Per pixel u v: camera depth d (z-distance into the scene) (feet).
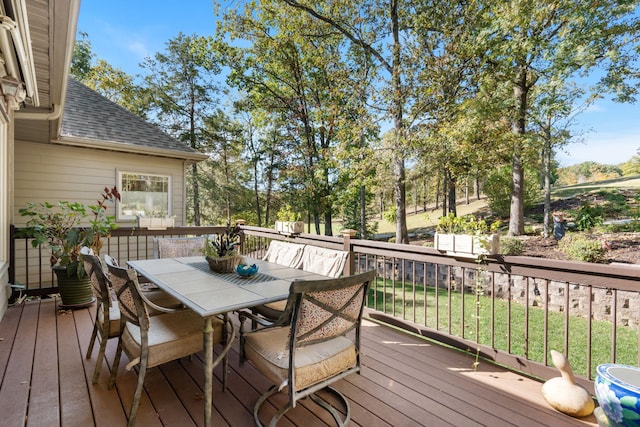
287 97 41.57
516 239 22.68
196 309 5.22
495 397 6.41
